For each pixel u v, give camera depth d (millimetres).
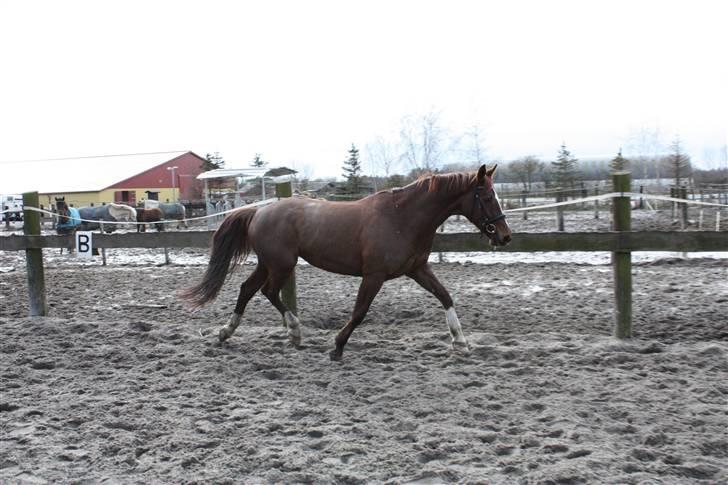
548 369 5305
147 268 13516
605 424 4098
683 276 10227
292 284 7168
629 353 5742
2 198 42812
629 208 6160
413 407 4516
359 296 5742
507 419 4273
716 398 4520
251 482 3387
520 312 7809
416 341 6383
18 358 5895
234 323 6414
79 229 18375
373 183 35125
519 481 3336
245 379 5297
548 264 12234
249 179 37469
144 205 26594
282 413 4406
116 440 3914
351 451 3727
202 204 36125
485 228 5629
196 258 15875
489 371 5293
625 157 42906
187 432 4078
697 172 43938
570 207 29375
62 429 4191
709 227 17453
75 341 6562
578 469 3391
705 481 3311
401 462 3584
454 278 10688
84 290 10469
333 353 5777
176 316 8117
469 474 3424
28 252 7914
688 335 6406
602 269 11383
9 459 3682
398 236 5605
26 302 9492
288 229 6016
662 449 3682
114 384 5152
